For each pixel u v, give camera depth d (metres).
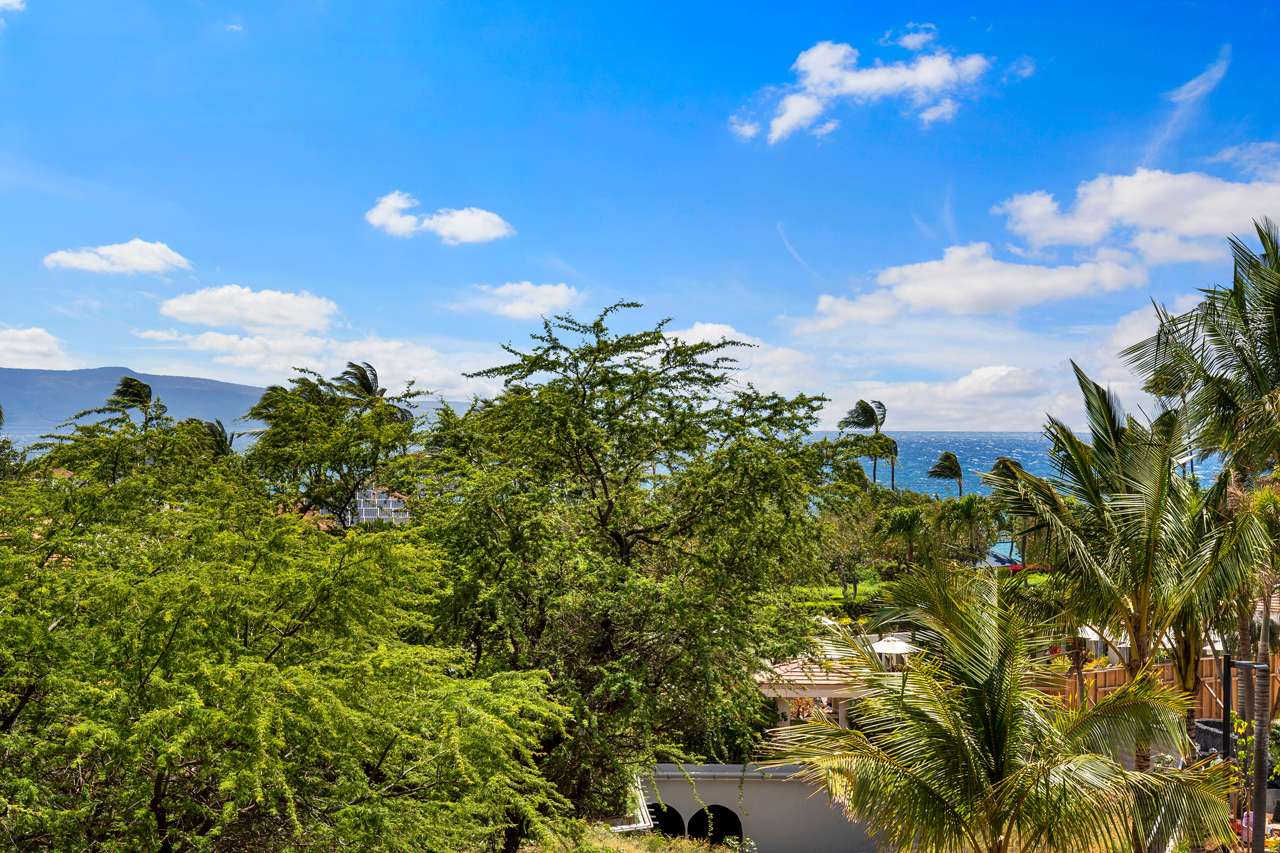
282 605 7.27
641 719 10.92
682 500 13.43
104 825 5.93
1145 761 12.23
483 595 10.48
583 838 9.30
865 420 62.34
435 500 12.14
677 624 11.42
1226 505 12.68
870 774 9.47
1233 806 14.82
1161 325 13.27
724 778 18.55
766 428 13.09
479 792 6.82
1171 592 12.35
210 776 6.39
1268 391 12.41
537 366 13.39
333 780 7.21
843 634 10.94
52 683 5.73
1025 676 10.45
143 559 7.28
